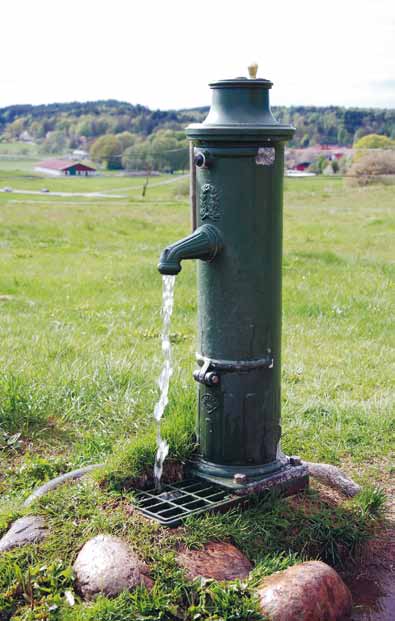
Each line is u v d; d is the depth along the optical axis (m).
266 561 3.54
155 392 5.91
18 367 6.54
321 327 9.07
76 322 9.27
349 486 4.46
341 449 5.34
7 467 4.94
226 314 3.99
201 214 4.00
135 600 3.19
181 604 3.25
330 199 25.78
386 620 3.56
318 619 3.26
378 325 9.20
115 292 11.51
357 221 21.27
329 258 14.62
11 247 16.84
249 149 3.86
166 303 4.04
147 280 12.44
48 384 6.07
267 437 4.14
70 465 4.84
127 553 3.40
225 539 3.66
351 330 8.90
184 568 3.38
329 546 3.92
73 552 3.49
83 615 3.13
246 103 3.93
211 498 3.96
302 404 6.12
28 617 3.18
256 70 3.94
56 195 26.06
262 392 4.08
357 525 4.11
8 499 4.46
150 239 18.53
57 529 3.63
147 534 3.56
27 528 3.65
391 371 7.27
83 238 18.38
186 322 9.38
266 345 4.06
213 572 3.40
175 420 4.50
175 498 3.96
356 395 6.55
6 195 25.67
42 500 3.85
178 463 4.23
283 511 3.98
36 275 13.08
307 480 4.27
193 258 3.93
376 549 4.09
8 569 3.41
